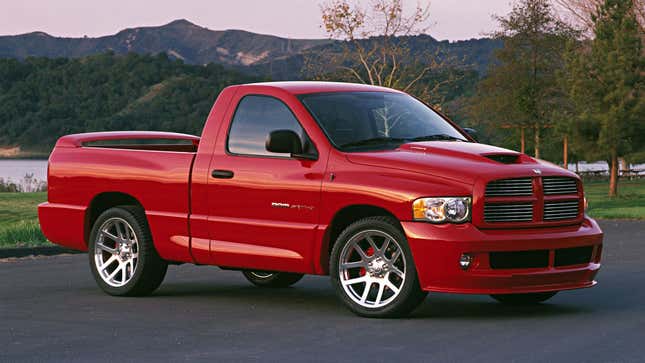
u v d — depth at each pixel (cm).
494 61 7169
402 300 895
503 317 920
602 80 5306
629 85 5275
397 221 898
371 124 986
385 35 4009
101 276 1119
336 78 4106
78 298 1093
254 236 985
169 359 730
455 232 866
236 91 1032
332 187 927
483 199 870
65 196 1155
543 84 6912
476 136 1053
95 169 1123
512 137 7944
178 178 1045
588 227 937
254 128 1005
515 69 6919
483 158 905
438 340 797
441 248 864
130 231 1103
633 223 2695
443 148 928
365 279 923
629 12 5528
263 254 980
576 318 913
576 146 5472
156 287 1107
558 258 906
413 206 878
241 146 1008
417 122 1017
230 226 1002
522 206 889
